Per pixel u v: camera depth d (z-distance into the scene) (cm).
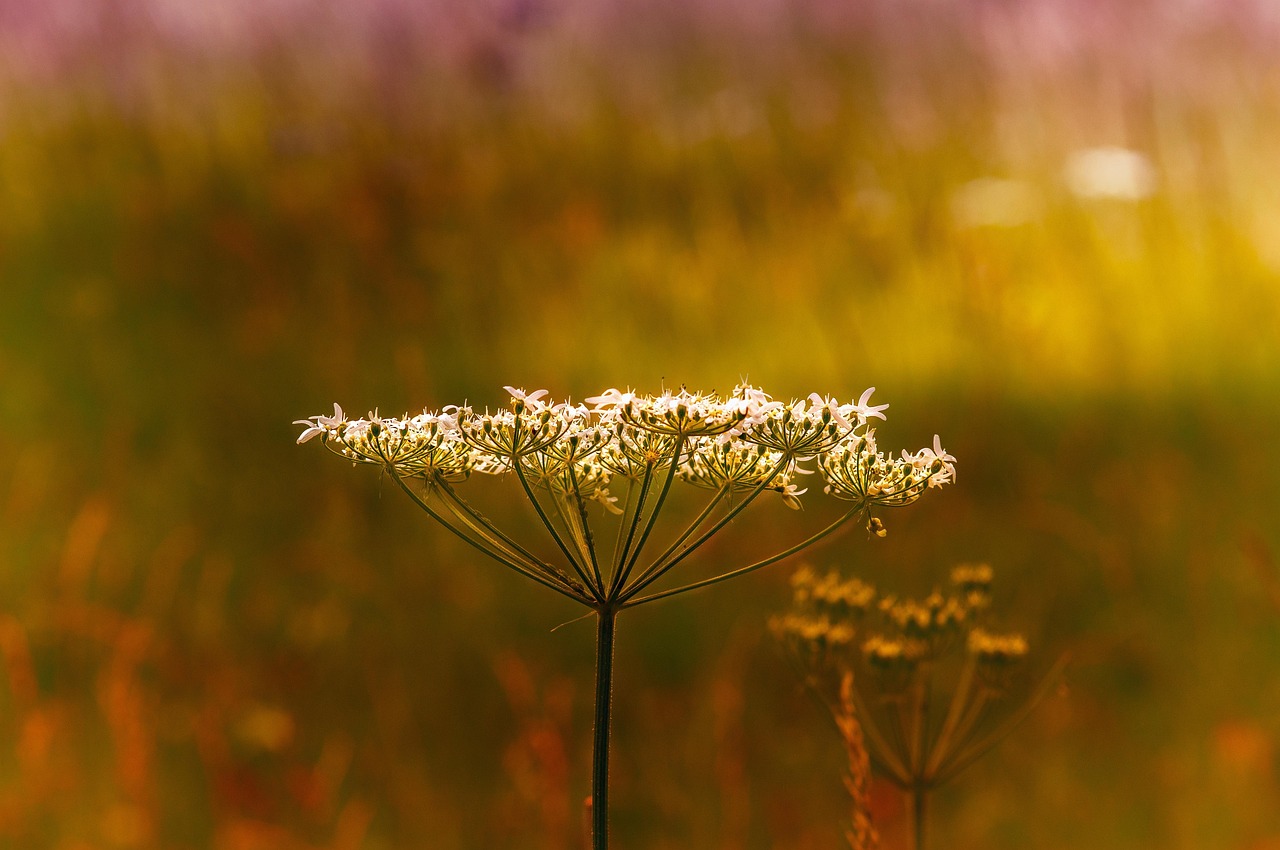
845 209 608
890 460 158
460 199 629
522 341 554
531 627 404
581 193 643
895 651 222
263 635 389
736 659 371
